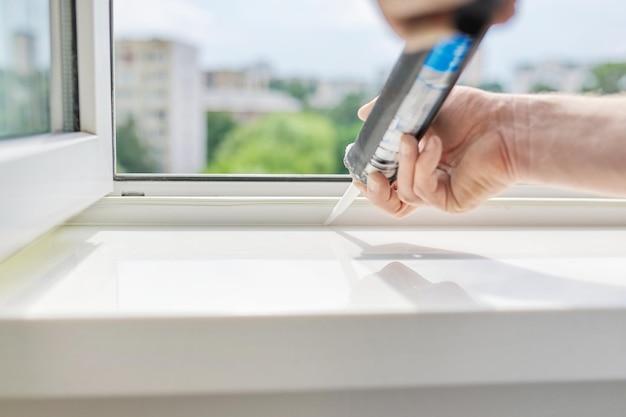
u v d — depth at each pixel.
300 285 0.46
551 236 0.64
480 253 0.56
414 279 0.48
